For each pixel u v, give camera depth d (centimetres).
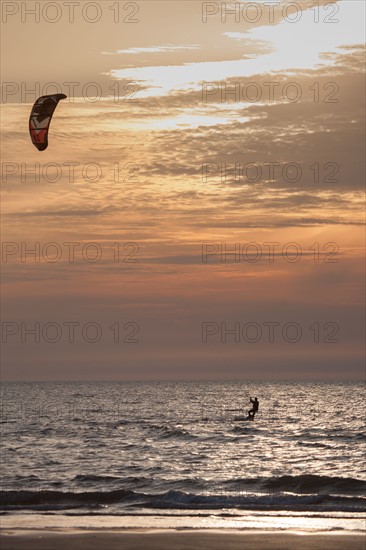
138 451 9000
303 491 5688
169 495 4959
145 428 12862
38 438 10906
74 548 3341
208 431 12219
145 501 4847
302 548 3356
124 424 14062
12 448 9312
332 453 8744
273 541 3500
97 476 6309
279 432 11944
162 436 11219
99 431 12238
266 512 4403
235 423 14225
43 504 4822
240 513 4356
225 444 9956
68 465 7569
